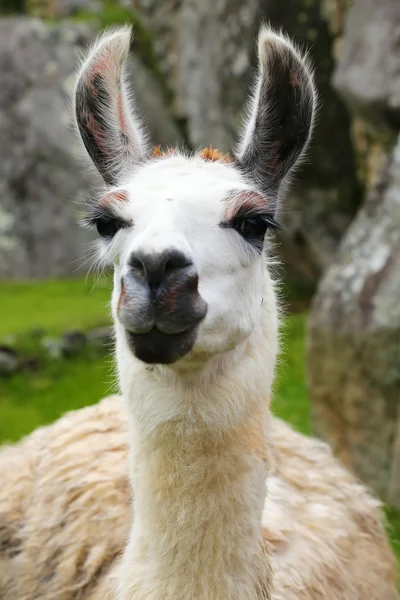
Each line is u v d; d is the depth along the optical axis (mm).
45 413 7551
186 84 11469
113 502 3441
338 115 10250
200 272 2479
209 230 2518
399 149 6477
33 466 3828
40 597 3434
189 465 2574
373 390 5988
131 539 2754
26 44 11289
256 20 10297
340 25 9766
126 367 2672
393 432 5902
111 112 2980
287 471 3744
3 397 7887
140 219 2537
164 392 2584
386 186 6441
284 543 3305
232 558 2590
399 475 5820
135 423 2680
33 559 3516
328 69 10102
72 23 11547
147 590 2611
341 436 6312
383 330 5859
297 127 2906
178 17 11477
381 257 6145
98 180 3113
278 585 3117
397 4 7789
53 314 9195
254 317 2645
